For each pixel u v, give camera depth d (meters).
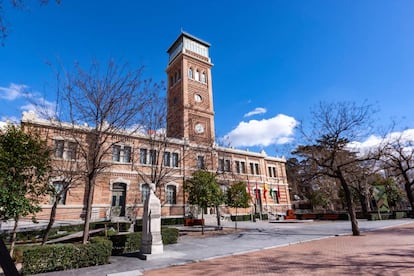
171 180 28.95
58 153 15.14
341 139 17.36
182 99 38.38
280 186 42.91
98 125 13.13
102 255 9.27
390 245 11.41
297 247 11.87
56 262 8.39
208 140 30.53
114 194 25.38
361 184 33.69
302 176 21.08
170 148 29.62
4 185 8.91
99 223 20.39
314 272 7.43
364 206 31.91
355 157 23.72
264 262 8.95
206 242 14.13
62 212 21.73
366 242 12.56
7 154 9.02
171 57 46.72
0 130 10.21
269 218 36.38
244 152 38.88
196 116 37.81
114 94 12.40
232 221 31.38
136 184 26.30
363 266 7.88
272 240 14.15
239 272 7.73
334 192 36.66
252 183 38.59
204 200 19.14
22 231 15.91
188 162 30.67
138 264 9.08
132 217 24.41
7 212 8.83
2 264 2.46
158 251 10.54
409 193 27.73
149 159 27.25
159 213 11.20
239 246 12.38
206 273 7.73
